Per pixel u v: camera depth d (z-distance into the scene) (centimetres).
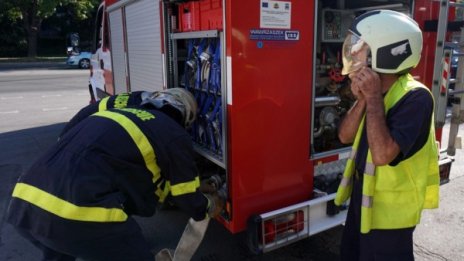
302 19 251
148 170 203
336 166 298
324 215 276
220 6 245
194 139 303
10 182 471
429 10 333
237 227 254
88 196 182
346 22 327
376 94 157
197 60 291
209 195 249
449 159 338
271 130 253
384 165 159
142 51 399
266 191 260
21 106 1001
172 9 313
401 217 171
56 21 3491
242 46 234
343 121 196
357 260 200
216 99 270
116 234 189
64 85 1427
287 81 253
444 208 384
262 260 308
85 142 194
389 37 157
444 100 315
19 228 191
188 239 261
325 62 330
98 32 631
